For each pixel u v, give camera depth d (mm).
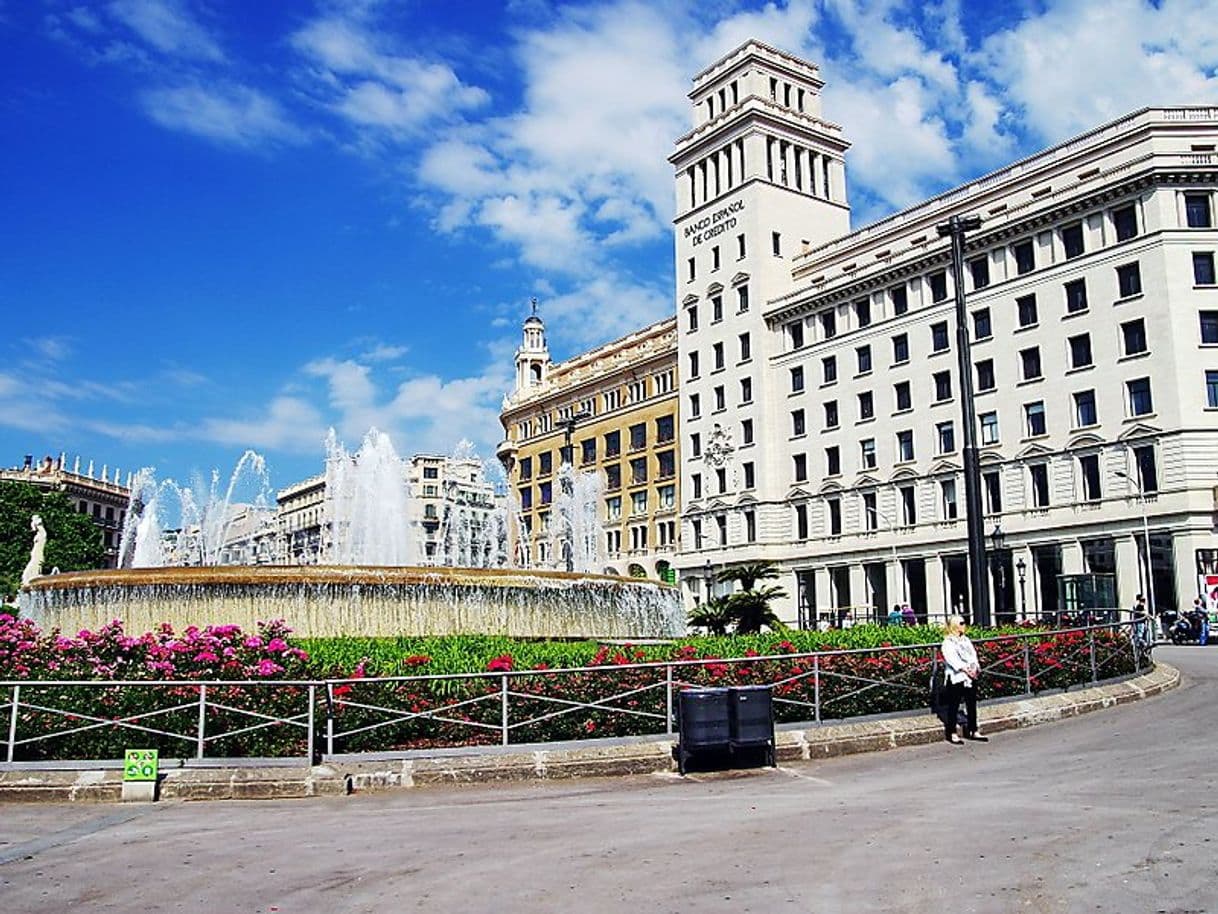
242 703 13312
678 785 13195
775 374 78375
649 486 90188
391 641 18781
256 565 22062
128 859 9414
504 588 23062
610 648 17203
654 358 90500
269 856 9484
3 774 12391
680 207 88562
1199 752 14281
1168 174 54250
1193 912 7285
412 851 9625
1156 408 53750
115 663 14133
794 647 17844
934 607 64938
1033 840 9547
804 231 82188
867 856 9086
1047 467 59031
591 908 7664
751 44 83375
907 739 15969
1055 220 59625
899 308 69812
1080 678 19938
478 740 13984
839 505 72750
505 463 111188
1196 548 51375
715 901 7781
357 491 39375
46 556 84812
